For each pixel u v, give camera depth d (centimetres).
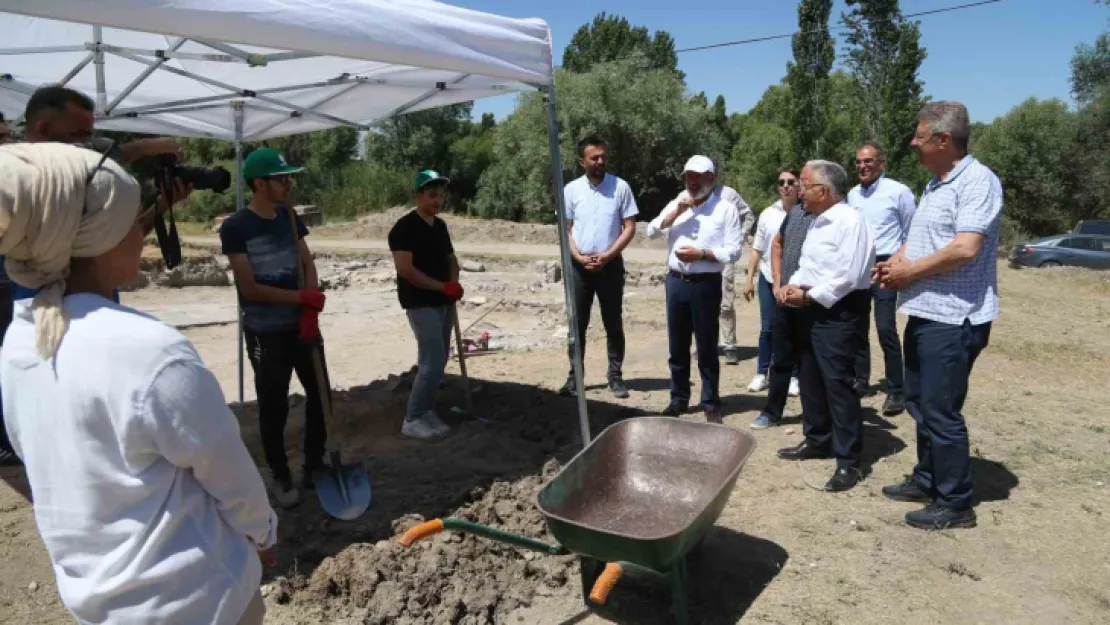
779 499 475
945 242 413
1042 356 859
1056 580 380
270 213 454
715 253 582
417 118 4422
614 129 3578
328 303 1506
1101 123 3797
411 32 382
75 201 156
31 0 277
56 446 160
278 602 362
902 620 350
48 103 249
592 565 358
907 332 442
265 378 447
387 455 534
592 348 966
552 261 2172
